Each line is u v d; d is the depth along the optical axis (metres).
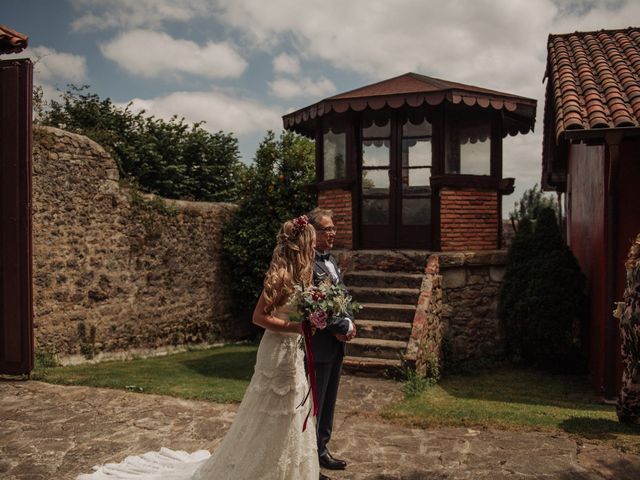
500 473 3.89
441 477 3.84
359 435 4.67
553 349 8.34
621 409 4.91
